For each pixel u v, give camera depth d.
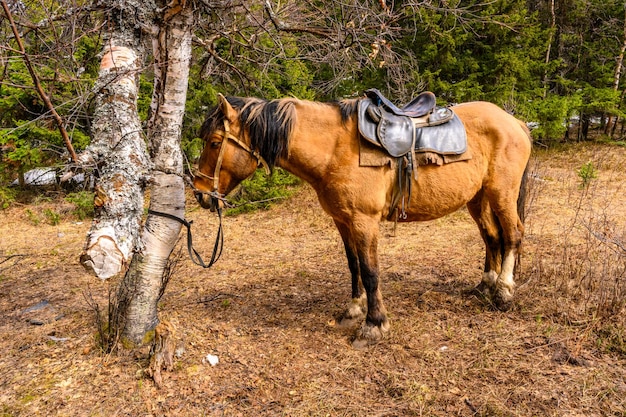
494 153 3.25
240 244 6.25
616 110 11.62
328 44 3.81
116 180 2.22
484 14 8.98
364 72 9.04
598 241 4.95
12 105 7.24
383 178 2.94
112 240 2.12
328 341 3.16
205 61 4.36
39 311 4.00
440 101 9.70
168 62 2.78
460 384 2.58
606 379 2.52
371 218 2.96
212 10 3.36
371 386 2.62
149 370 2.74
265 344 3.13
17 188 9.05
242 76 4.43
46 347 3.21
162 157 2.94
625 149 11.30
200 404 2.50
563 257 4.16
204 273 4.96
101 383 2.71
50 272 5.24
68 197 7.82
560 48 12.75
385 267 4.77
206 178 2.93
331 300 3.93
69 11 2.46
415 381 2.62
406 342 3.07
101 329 3.11
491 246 3.70
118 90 2.38
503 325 3.23
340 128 2.91
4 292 4.61
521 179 3.57
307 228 6.88
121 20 2.55
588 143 12.44
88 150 2.23
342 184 2.89
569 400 2.37
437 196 3.11
